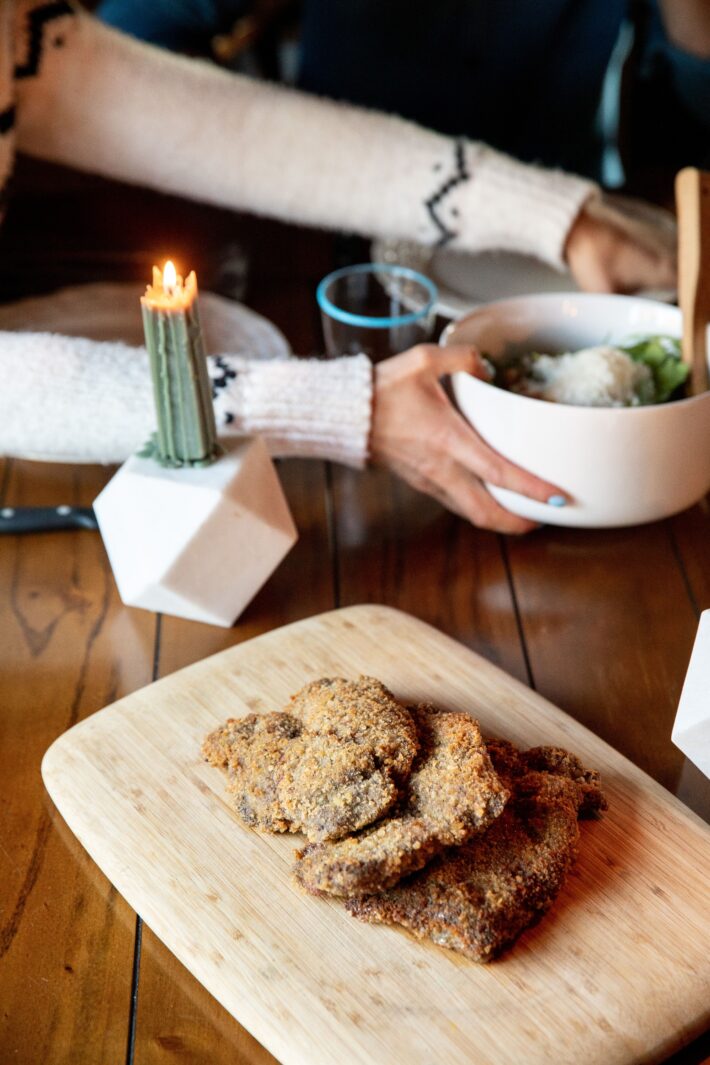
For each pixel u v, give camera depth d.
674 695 1.01
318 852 0.84
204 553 1.04
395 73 1.73
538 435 1.07
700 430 1.06
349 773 0.85
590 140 1.85
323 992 0.80
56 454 1.18
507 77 1.73
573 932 0.83
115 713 0.96
